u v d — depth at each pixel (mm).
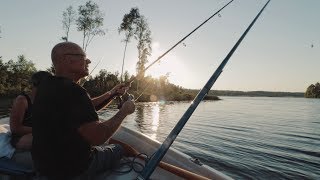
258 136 15953
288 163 9914
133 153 3809
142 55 36125
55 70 2430
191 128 18406
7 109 22609
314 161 10281
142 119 21609
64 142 2094
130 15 35750
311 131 18812
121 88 3807
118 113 2268
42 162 2182
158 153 1968
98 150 2834
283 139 15195
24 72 50562
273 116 30812
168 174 3348
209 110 39250
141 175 1929
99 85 40812
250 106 55875
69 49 2377
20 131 3127
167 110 31750
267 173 8648
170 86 70125
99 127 2064
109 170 3082
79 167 2229
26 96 3260
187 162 3527
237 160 10070
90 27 32906
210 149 11773
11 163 2773
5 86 46562
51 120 2068
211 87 2172
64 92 2061
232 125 20719
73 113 2033
